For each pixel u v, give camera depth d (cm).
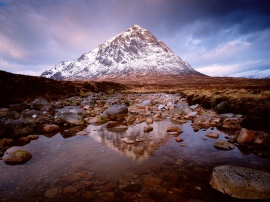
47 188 408
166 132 851
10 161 547
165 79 17838
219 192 378
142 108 1591
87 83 4300
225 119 995
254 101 1095
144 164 519
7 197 378
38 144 712
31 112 1091
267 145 634
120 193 385
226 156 565
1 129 789
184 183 420
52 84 2869
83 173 471
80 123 1042
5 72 2391
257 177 375
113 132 872
